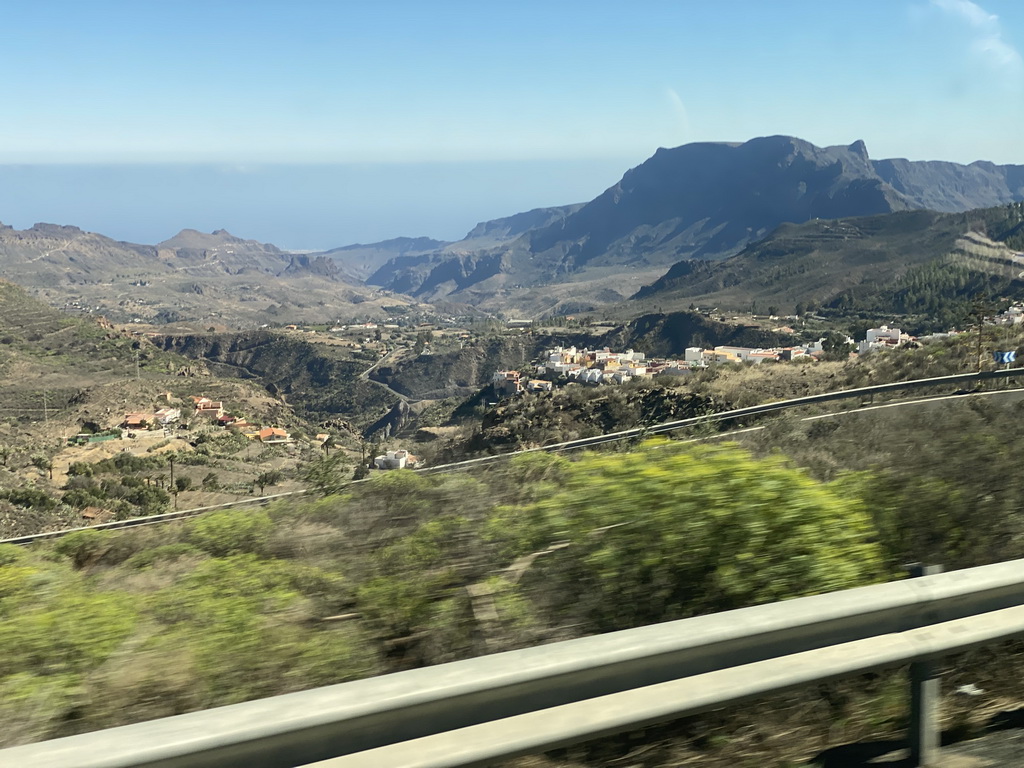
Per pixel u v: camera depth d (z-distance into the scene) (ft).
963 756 9.83
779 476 14.10
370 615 13.76
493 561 15.02
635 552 13.05
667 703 8.64
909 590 9.78
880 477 17.16
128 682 11.48
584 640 8.57
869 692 11.25
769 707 10.85
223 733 7.12
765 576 12.60
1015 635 10.34
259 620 13.66
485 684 7.91
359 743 7.70
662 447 16.35
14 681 11.41
